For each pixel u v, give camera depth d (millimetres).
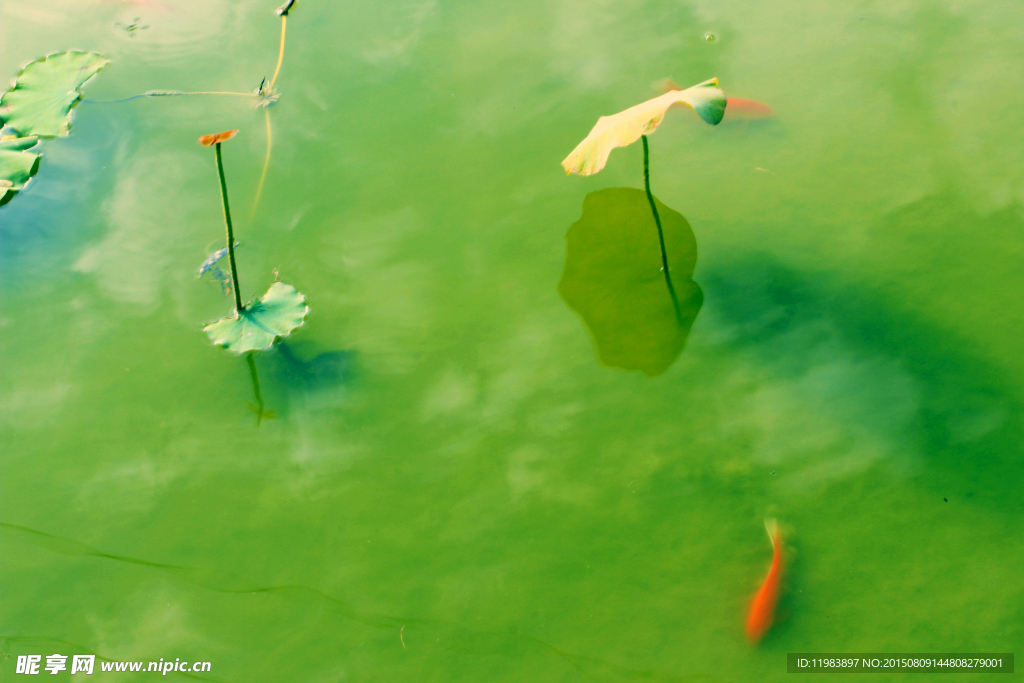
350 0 3023
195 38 2875
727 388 2008
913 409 1940
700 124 2570
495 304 2178
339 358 2078
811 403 1968
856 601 1685
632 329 2111
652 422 1962
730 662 1621
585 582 1736
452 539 1802
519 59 2803
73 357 2074
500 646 1652
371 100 2678
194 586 1739
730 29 2877
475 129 2586
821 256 2227
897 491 1826
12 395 2010
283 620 1688
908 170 2400
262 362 2066
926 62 2709
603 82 2693
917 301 2123
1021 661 1581
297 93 2695
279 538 1808
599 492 1861
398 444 1946
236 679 1612
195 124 2582
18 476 1892
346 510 1848
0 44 2814
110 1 2986
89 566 1764
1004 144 2441
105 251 2268
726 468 1883
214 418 1983
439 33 2910
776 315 2121
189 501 1860
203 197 2393
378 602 1717
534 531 1811
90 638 1666
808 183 2395
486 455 1925
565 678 1605
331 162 2496
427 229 2336
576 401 2002
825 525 1790
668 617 1683
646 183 2049
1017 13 2861
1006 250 2193
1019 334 2043
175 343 2096
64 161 2473
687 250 2258
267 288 2191
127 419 1980
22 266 2230
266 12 2994
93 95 2652
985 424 1908
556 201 2389
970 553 1729
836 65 2717
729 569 1739
